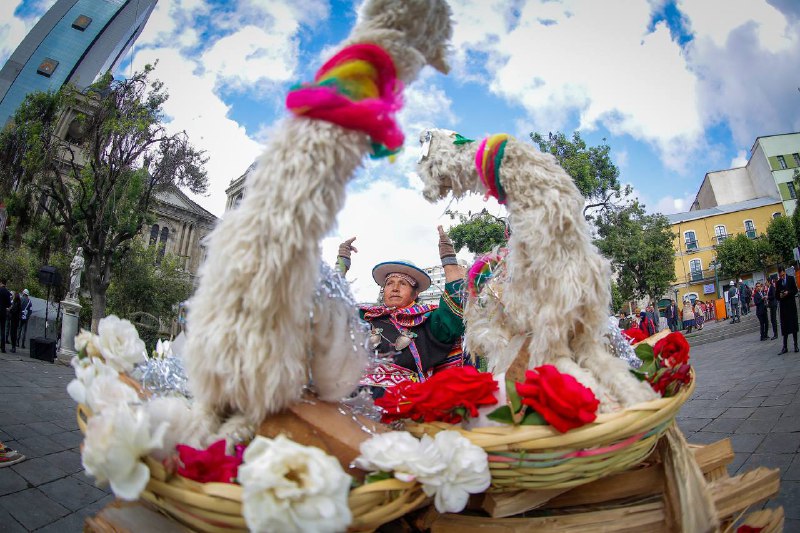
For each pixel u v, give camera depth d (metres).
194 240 38.03
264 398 1.02
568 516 1.23
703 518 1.23
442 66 1.18
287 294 0.97
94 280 16.42
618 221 22.52
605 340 1.58
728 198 48.16
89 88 17.38
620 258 22.05
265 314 0.97
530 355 1.51
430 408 1.29
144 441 0.84
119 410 0.85
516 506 1.19
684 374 1.33
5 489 3.35
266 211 0.95
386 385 2.28
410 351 2.49
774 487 1.59
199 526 0.89
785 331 9.73
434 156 1.72
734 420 4.98
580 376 1.37
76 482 3.77
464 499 1.03
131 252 22.97
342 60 1.04
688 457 1.29
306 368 1.11
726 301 30.22
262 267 0.94
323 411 1.10
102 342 1.33
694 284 44.44
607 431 1.07
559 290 1.44
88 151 17.19
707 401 6.25
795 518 2.59
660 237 25.02
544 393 1.10
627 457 1.15
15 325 13.32
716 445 1.71
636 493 1.30
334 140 0.98
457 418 1.29
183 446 0.91
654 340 1.83
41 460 4.11
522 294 1.57
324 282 1.14
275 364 0.99
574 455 1.08
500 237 13.91
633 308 25.27
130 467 0.82
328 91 0.97
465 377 1.28
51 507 3.24
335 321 1.13
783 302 9.78
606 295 1.50
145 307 23.88
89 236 16.47
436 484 0.99
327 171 0.98
